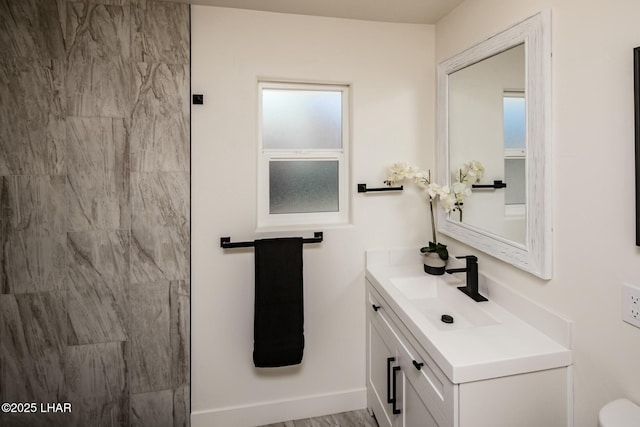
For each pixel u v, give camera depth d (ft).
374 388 6.29
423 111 6.65
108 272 5.66
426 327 4.39
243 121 6.00
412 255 6.77
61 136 5.39
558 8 3.88
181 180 5.80
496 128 4.90
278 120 6.50
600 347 3.52
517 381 3.73
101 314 5.69
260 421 6.39
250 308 6.26
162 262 5.83
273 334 5.96
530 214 4.26
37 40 5.25
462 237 5.82
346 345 6.68
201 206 5.95
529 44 4.20
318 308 6.53
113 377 5.80
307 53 6.17
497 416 3.69
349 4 5.78
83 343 5.66
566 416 3.89
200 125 5.85
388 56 6.48
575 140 3.73
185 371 6.02
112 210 5.62
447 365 3.65
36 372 5.56
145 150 5.65
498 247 4.88
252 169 6.09
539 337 4.12
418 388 4.46
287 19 6.08
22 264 5.41
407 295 6.06
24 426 5.59
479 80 5.28
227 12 5.86
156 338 5.89
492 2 4.97
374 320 6.21
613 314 3.38
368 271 6.47
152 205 5.74
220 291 6.12
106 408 5.81
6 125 5.24
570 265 3.84
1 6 5.16
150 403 5.94
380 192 6.62
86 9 5.37
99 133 5.50
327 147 6.71
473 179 5.49
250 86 5.99
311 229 6.42
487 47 4.97
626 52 3.19
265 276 5.93
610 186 3.38
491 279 5.14
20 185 5.34
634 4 3.11
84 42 5.38
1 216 5.31
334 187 6.77
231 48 5.89
